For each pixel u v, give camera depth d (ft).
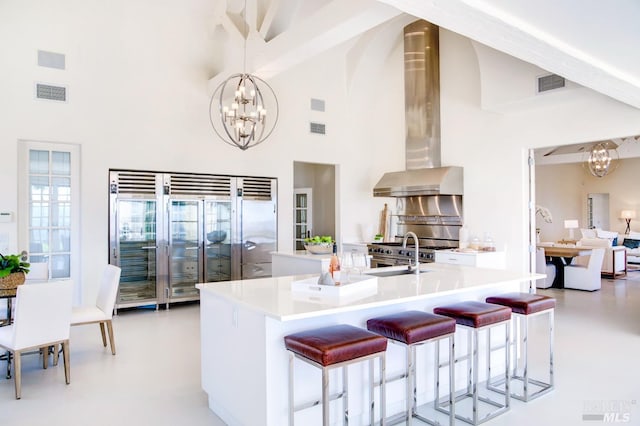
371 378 8.63
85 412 9.93
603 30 9.60
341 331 7.95
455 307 10.01
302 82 24.38
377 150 26.81
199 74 21.38
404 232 24.85
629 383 11.48
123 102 19.60
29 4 17.70
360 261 10.44
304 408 8.52
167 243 20.45
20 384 11.04
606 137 16.96
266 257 23.08
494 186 20.44
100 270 19.04
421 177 21.80
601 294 24.39
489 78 18.66
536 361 13.12
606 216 44.83
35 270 15.21
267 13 16.05
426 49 22.43
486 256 18.57
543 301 10.79
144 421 9.50
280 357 8.20
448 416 9.84
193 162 21.18
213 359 9.94
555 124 18.35
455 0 7.84
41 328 11.07
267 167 23.21
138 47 19.98
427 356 10.65
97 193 19.01
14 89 17.42
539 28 9.26
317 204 29.19
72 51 18.53
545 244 30.66
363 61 25.35
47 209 18.38
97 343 15.19
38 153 18.17
